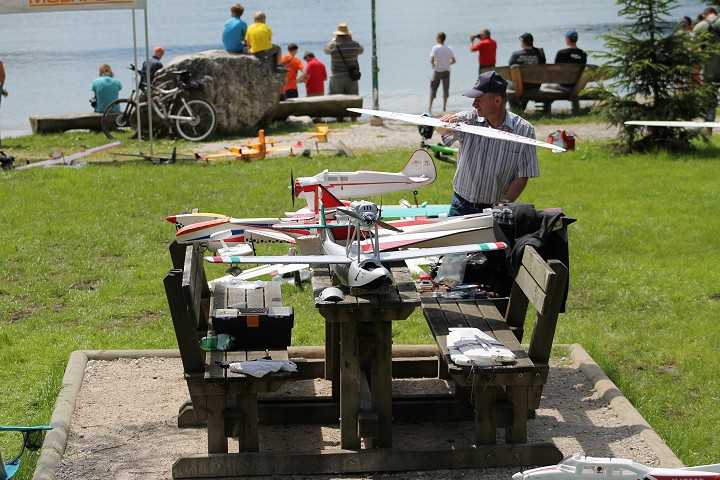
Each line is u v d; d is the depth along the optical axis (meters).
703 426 11.49
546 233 11.07
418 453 10.08
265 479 9.96
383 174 13.50
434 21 94.50
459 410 11.51
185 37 84.12
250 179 26.69
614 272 17.95
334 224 10.91
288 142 34.28
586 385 12.58
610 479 8.68
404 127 37.94
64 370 13.03
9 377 12.99
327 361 12.73
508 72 40.88
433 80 41.47
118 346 14.30
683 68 29.53
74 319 15.72
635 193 24.67
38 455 10.33
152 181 26.28
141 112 35.75
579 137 34.28
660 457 10.29
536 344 9.88
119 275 18.08
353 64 43.47
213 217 12.73
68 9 28.52
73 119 36.66
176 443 10.86
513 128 12.48
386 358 10.09
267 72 37.41
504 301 11.99
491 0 128.12
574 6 111.50
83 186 25.61
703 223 21.38
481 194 12.71
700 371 13.13
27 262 18.86
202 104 35.28
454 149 29.09
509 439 10.22
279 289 11.38
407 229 11.56
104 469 10.22
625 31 30.69
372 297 9.89
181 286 9.48
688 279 17.44
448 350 9.90
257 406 10.48
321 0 134.62
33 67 66.69
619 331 14.93
